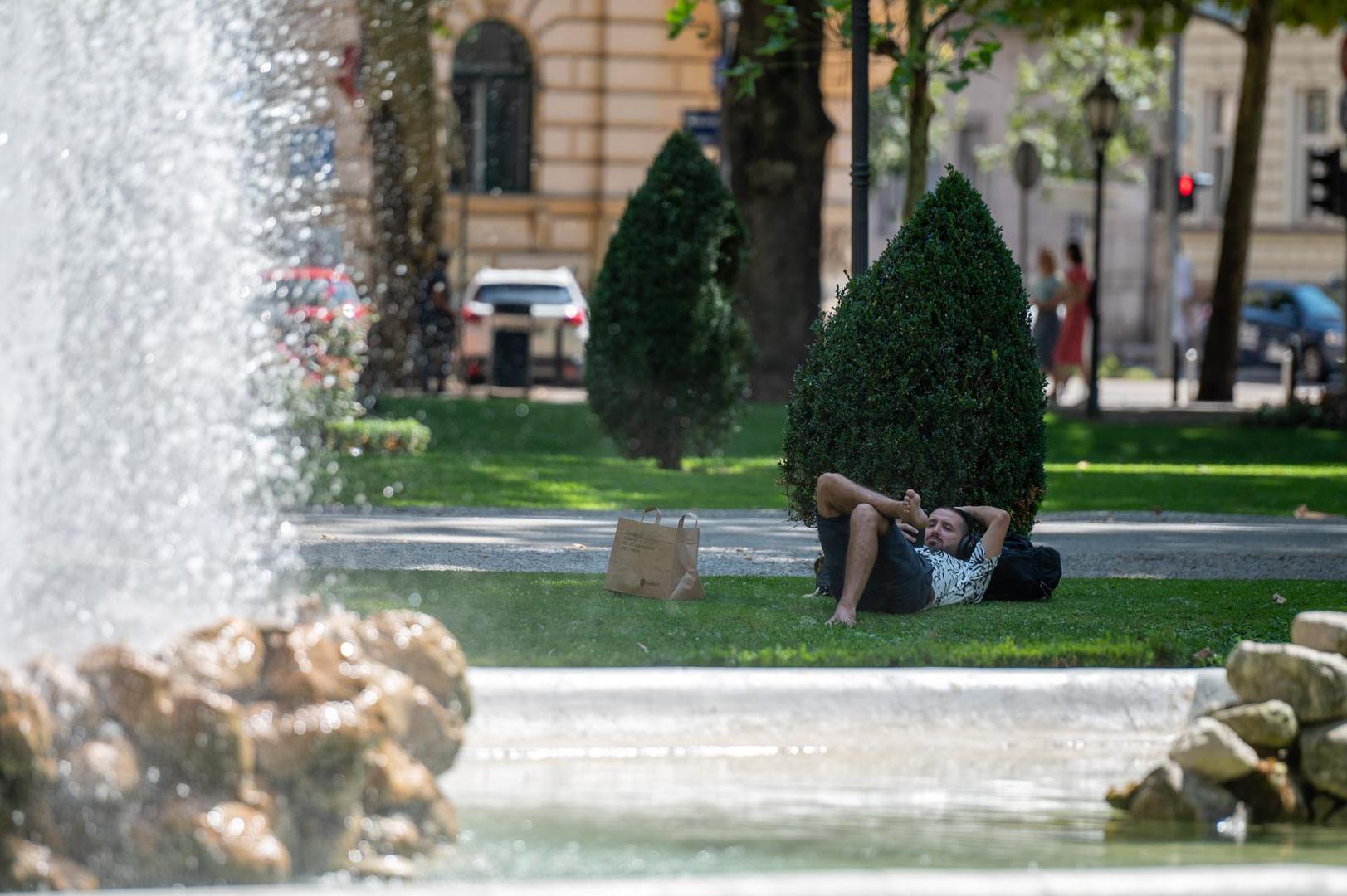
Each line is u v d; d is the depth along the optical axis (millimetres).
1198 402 92938
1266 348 141000
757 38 75250
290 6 32656
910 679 20484
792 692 20219
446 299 97062
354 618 17094
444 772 16938
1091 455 66250
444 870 15367
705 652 22359
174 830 14711
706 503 47406
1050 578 29281
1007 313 30484
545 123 125188
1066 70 142500
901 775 19094
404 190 86562
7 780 14477
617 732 19641
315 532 37312
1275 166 167625
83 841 14656
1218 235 167750
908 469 29969
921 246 30531
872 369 30250
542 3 124688
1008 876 12977
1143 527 44312
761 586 30578
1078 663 22750
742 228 57906
